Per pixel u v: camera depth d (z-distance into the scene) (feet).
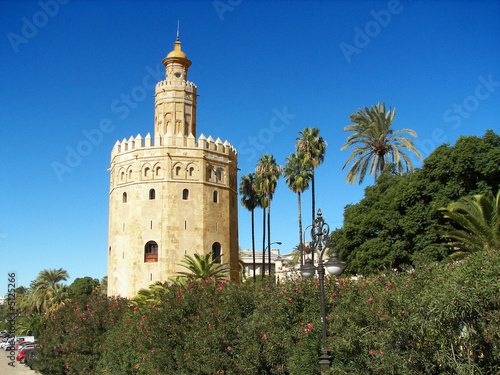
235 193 223.92
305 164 187.93
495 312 48.91
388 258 135.85
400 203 138.62
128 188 206.49
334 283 70.38
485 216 95.30
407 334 53.06
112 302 121.70
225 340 72.90
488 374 50.90
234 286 80.74
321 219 62.75
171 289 94.02
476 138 129.29
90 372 109.40
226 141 222.07
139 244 197.88
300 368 62.08
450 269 56.49
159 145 204.64
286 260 374.43
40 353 134.82
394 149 177.99
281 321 67.67
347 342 55.93
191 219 200.75
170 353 79.82
